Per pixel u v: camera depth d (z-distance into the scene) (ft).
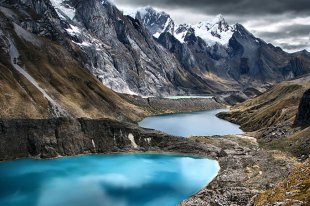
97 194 499.92
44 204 465.88
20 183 535.19
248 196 450.30
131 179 562.66
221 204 437.99
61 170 598.75
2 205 461.37
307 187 314.76
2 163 624.59
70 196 492.95
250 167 580.71
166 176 576.61
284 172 536.42
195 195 484.33
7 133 653.71
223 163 629.51
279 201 303.68
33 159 648.79
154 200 484.33
